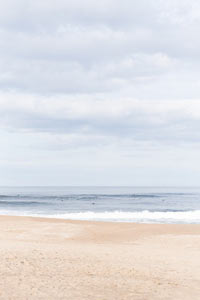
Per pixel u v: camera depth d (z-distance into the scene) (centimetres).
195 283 984
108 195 11169
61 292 824
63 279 955
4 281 896
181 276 1067
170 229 2392
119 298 801
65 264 1156
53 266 1113
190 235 2139
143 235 2188
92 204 6512
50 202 7006
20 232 2259
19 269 1041
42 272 1023
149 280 998
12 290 820
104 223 2683
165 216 3609
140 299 801
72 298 780
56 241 1962
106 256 1370
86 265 1160
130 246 1777
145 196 10488
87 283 925
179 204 6644
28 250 1394
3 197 9356
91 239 2075
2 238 1998
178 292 881
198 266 1231
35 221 2780
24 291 816
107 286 906
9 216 3083
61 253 1370
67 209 5253
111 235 2209
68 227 2486
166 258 1389
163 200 8112
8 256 1226
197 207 5856
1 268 1040
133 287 909
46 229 2394
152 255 1458
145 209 5400
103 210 5141
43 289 841
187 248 1712
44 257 1255
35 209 5203
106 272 1073
